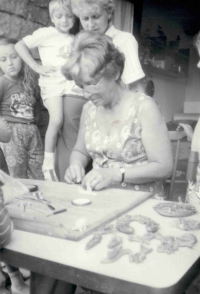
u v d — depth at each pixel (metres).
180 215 1.41
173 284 0.90
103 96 1.79
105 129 1.93
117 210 1.42
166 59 5.10
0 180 1.47
